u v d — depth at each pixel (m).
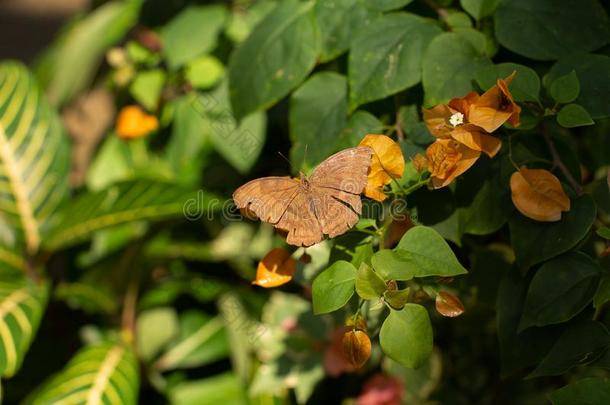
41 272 1.07
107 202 1.01
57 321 1.17
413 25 0.82
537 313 0.77
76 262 1.16
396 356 0.75
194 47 1.00
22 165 1.06
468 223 0.80
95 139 1.38
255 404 1.04
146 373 1.10
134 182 1.00
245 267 1.07
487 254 0.86
